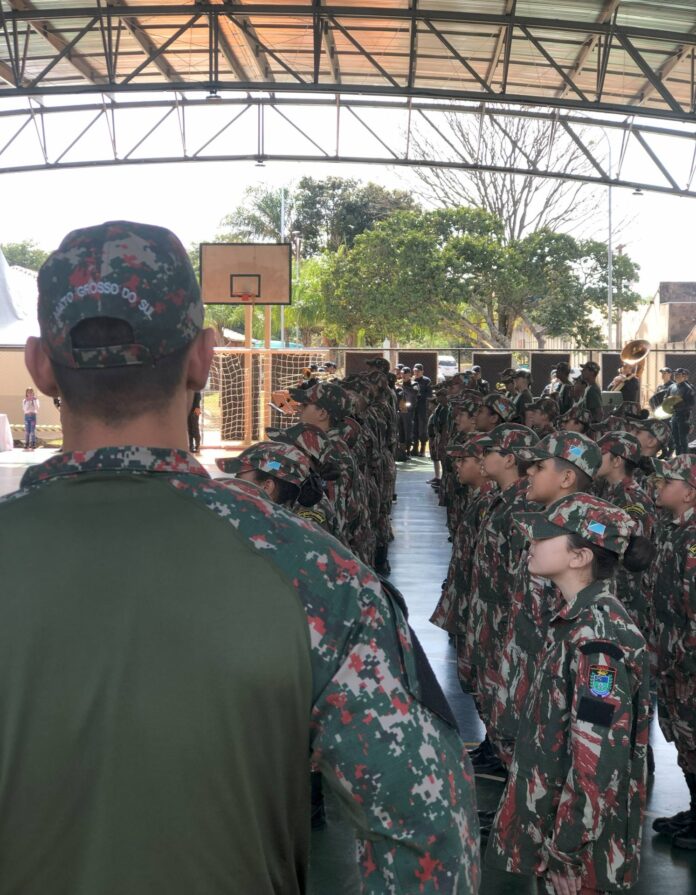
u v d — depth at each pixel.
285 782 1.18
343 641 1.19
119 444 1.27
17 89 16.84
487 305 37.53
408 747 1.17
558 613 3.35
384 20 17.28
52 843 1.13
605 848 3.15
